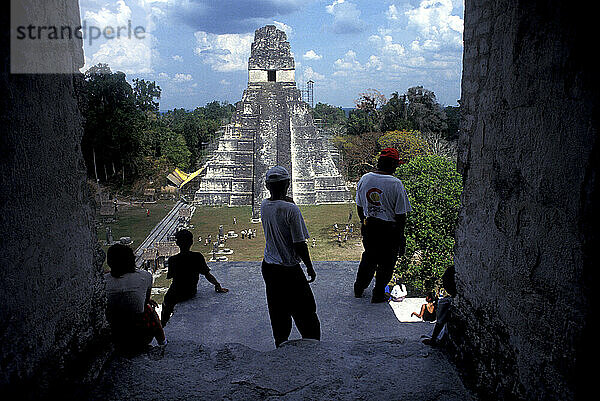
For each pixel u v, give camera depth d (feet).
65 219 9.94
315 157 156.97
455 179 54.60
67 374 9.65
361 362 12.63
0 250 7.34
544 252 8.32
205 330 17.76
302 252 13.99
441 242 52.34
